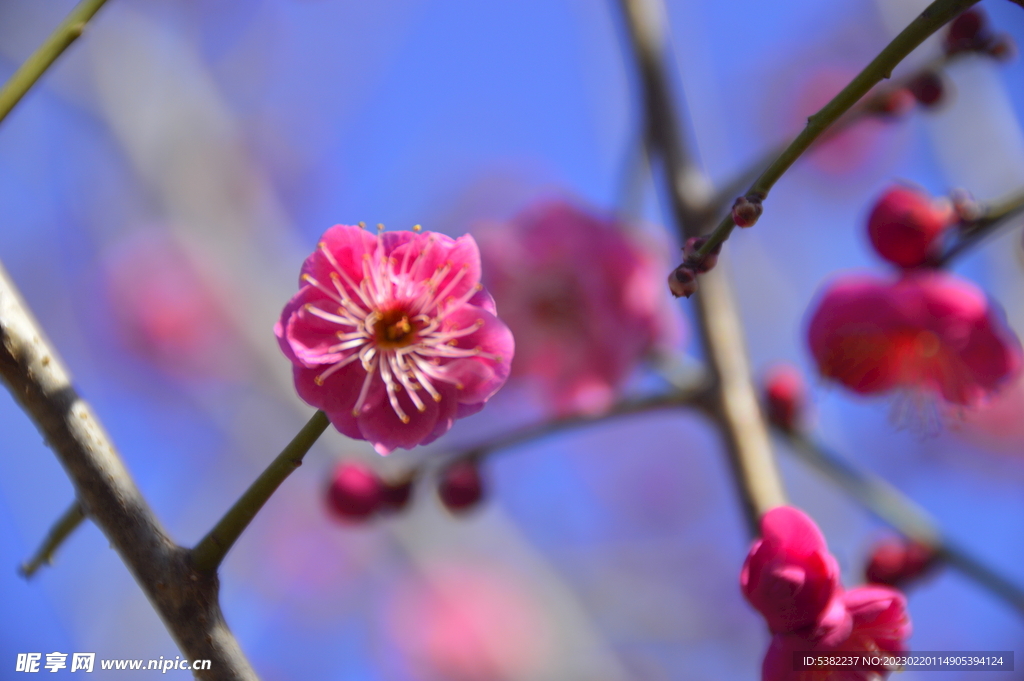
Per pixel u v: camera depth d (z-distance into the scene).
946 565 0.56
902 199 0.54
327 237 0.51
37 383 0.51
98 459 0.51
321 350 0.51
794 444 0.57
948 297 0.54
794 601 0.51
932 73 0.54
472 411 0.51
